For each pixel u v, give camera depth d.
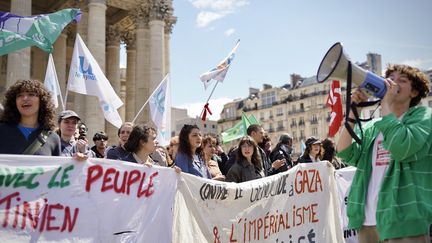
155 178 6.47
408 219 4.44
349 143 5.28
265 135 12.42
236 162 9.16
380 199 4.72
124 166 6.17
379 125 4.64
